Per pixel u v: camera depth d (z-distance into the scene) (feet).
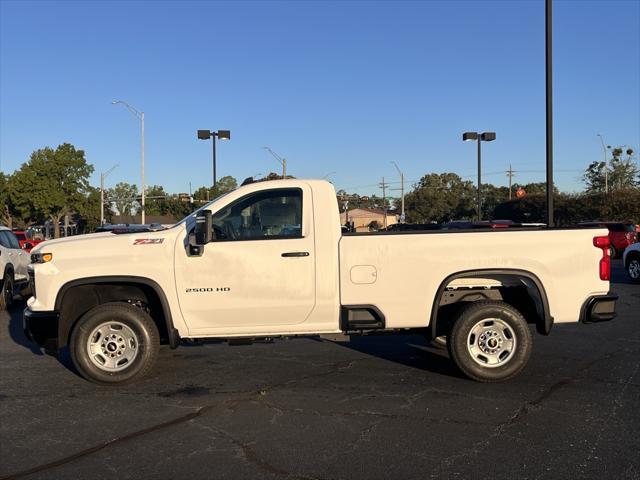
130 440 14.89
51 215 220.43
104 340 19.54
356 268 19.33
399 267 19.36
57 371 21.81
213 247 19.10
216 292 19.16
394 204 319.06
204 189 279.49
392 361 22.94
